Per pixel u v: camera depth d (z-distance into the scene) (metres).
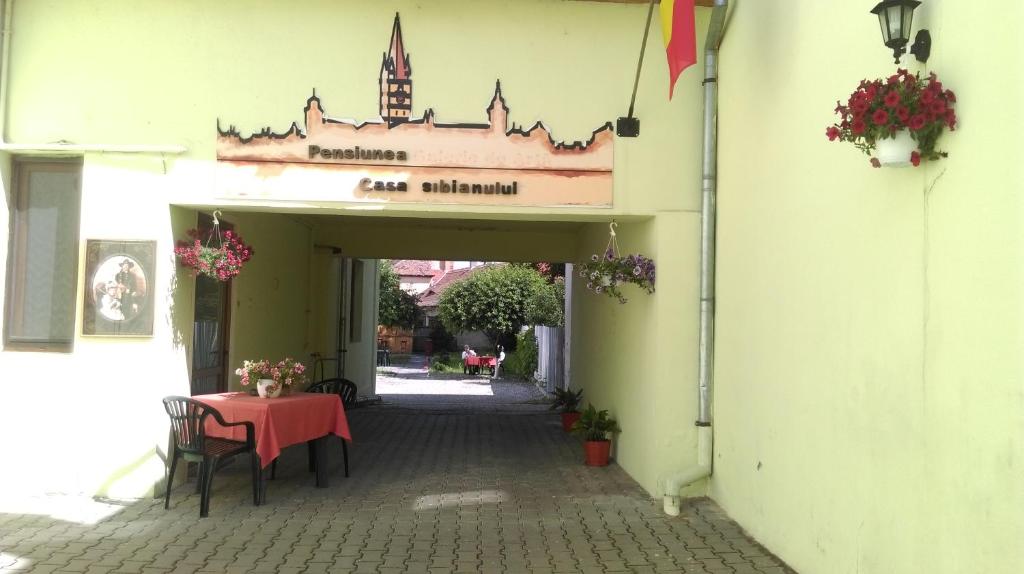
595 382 9.75
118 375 6.44
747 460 5.75
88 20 6.53
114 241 6.45
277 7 6.60
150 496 6.46
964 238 3.24
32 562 4.86
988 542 3.07
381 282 32.25
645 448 7.05
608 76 6.73
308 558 5.06
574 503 6.57
